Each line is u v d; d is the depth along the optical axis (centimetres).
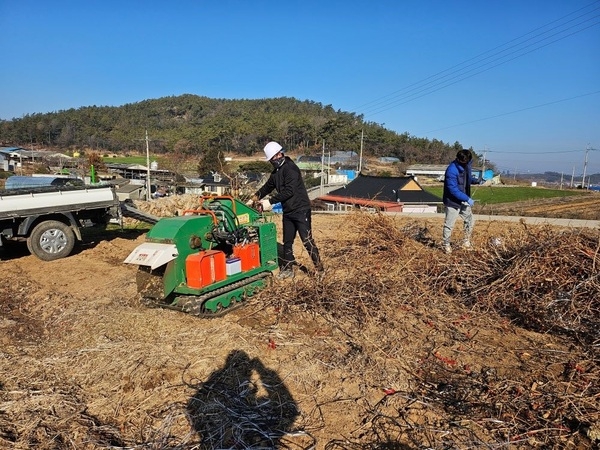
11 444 283
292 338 429
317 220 1201
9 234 777
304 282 540
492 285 527
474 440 285
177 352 401
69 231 820
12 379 366
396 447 280
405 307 514
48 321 504
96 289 616
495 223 1133
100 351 406
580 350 405
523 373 367
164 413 317
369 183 3797
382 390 344
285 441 288
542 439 286
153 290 476
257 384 350
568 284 496
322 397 336
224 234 507
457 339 436
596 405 314
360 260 657
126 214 944
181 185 4138
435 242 810
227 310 498
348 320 474
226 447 280
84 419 312
